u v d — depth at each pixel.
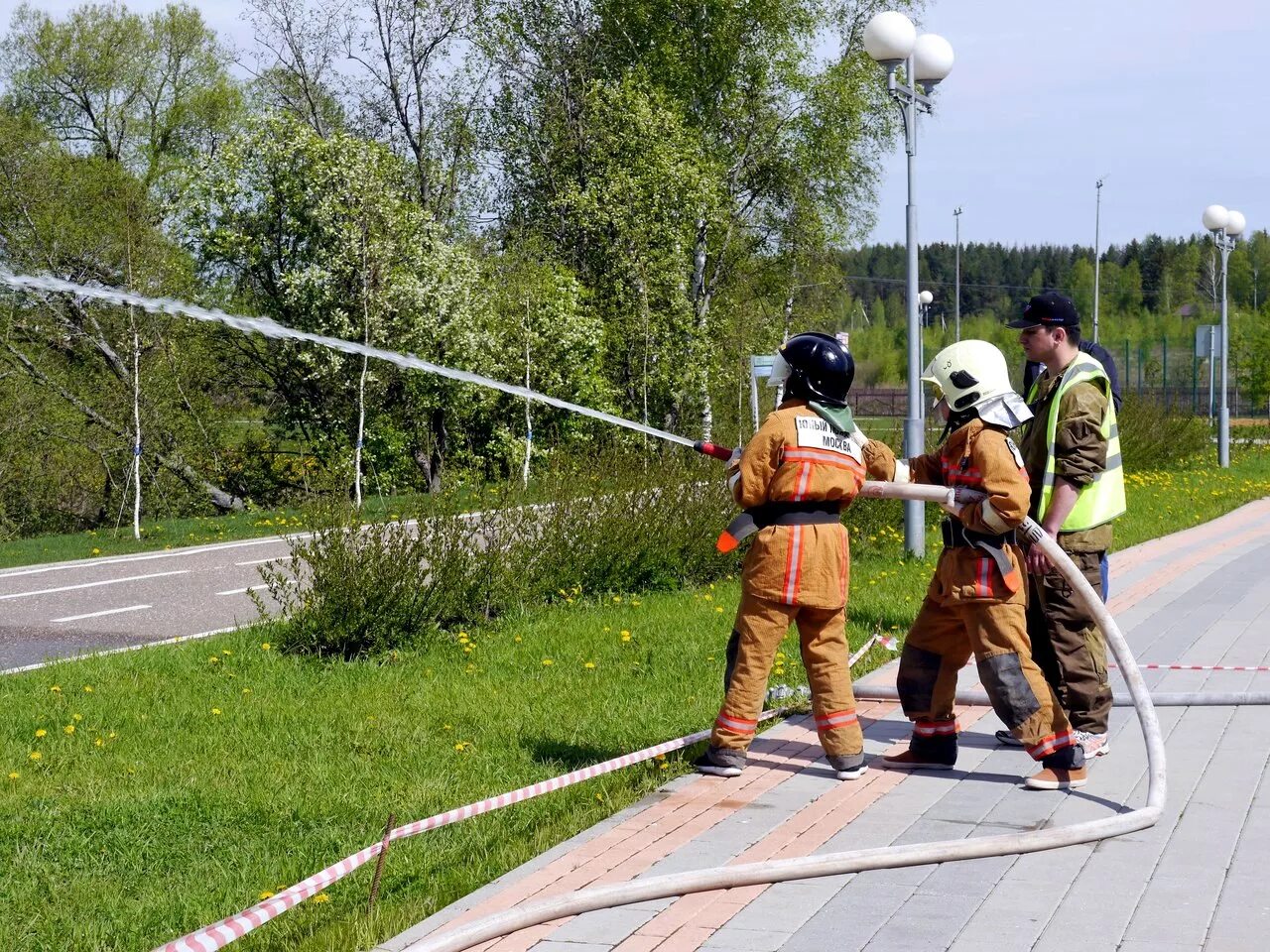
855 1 34.81
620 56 33.25
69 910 4.85
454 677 8.80
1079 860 4.69
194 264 27.61
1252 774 5.78
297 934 4.46
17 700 8.12
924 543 14.15
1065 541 6.02
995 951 3.84
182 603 13.10
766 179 34.88
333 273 26.91
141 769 6.68
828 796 5.61
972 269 136.12
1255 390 63.22
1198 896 4.28
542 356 28.03
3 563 16.61
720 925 4.10
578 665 9.06
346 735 7.31
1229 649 9.04
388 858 5.23
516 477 12.14
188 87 39.34
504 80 32.88
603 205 29.70
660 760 6.46
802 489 5.72
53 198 26.09
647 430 5.82
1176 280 131.62
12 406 24.95
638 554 12.20
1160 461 28.31
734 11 33.12
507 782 6.35
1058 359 6.11
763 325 33.09
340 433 27.64
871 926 4.07
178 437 25.77
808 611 5.89
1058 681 6.07
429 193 32.81
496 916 4.03
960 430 5.73
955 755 6.06
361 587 9.47
